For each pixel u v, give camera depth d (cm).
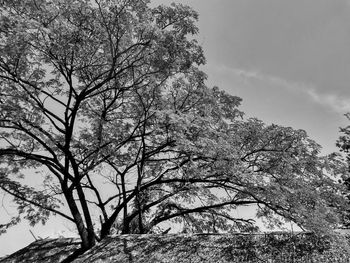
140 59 1658
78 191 1741
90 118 1944
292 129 1430
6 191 1655
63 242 1750
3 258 1667
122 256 1252
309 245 1161
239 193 1703
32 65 1625
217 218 1981
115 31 1566
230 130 1540
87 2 1467
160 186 2011
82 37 1518
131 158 1970
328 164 1441
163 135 1589
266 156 1493
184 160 1677
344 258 1074
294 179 1400
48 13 1408
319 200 1322
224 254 1164
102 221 1867
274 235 1241
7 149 1662
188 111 1638
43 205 1758
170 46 1578
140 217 1812
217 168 1470
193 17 1608
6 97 1459
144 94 1733
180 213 1905
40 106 1658
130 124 1880
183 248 1234
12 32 1360
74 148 1883
